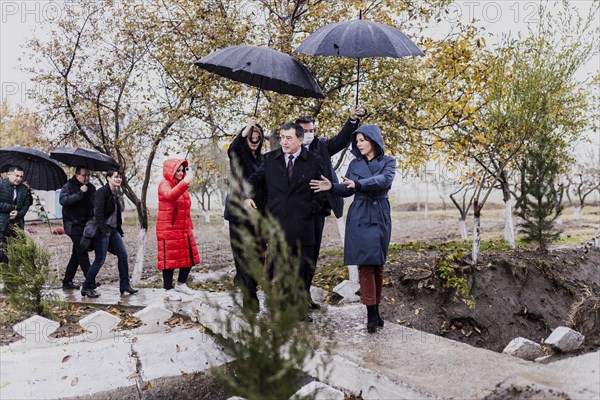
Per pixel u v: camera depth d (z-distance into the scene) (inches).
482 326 317.4
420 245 486.3
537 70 396.5
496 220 1179.9
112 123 476.1
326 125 402.0
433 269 339.9
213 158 423.8
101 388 195.5
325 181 208.5
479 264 362.9
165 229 295.4
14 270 263.1
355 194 218.7
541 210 450.9
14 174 337.7
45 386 192.9
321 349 186.5
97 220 305.1
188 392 195.3
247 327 128.6
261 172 226.8
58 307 277.6
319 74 421.7
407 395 155.3
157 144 444.5
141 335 242.2
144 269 567.5
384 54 222.2
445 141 430.6
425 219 1290.6
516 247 496.1
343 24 234.5
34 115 446.6
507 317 331.6
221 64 233.3
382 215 215.2
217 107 436.5
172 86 447.8
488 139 414.3
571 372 154.6
